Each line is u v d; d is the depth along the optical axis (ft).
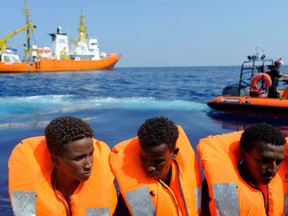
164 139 7.64
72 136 7.30
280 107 35.32
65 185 8.40
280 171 9.39
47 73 162.40
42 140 9.02
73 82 106.32
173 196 8.68
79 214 8.35
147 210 8.46
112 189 8.79
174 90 73.46
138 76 153.89
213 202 8.61
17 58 167.43
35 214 8.01
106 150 9.63
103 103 49.85
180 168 9.04
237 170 8.97
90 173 7.83
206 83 98.94
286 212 9.20
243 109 37.73
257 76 38.17
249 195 8.55
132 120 33.53
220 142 9.49
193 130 29.25
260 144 7.84
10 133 27.37
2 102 51.75
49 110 42.37
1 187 15.55
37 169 8.43
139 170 8.80
